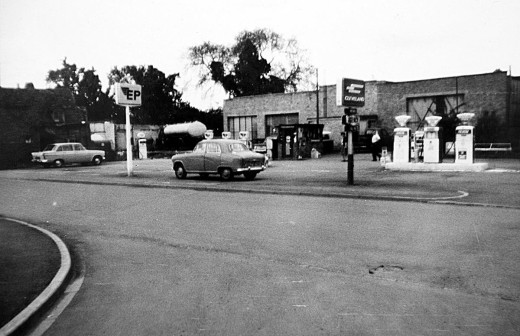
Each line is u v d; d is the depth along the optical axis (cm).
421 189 1375
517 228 834
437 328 420
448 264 624
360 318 448
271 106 4734
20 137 3762
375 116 3953
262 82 6069
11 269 642
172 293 544
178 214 1125
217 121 6425
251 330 427
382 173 1945
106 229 973
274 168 2470
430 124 1978
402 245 736
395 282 558
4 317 462
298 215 1047
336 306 483
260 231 887
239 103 5003
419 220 938
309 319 450
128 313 484
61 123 4072
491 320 436
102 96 7662
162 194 1540
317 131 3691
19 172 2861
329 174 1973
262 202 1273
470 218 940
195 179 2000
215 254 727
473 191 1297
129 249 786
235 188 1562
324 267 633
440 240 760
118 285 586
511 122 3369
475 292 514
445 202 1137
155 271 644
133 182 1909
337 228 887
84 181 2031
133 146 4841
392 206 1129
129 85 2169
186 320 458
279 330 425
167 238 859
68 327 454
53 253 736
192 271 636
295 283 566
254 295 526
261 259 686
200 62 6100
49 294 530
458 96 3512
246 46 5834
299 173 2092
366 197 1278
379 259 662
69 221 1088
